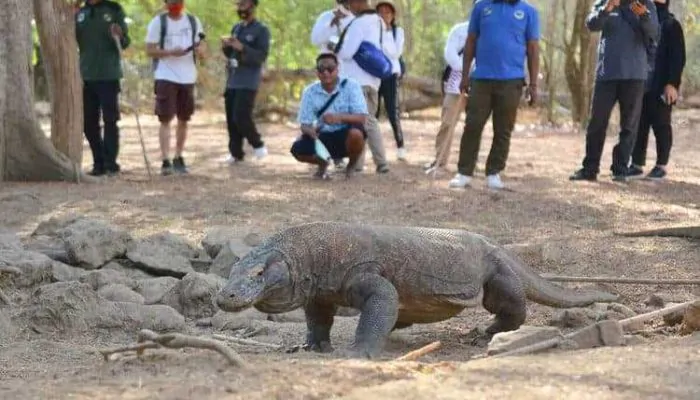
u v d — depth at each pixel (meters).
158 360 6.86
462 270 8.05
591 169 18.41
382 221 14.12
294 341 8.49
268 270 7.30
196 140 27.06
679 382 5.97
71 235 10.81
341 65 19.14
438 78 39.09
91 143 19.20
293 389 5.90
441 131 19.69
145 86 38.84
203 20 34.88
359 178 18.50
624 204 15.68
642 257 11.67
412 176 18.86
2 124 17.97
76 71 18.77
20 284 9.58
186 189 17.09
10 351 7.93
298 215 14.56
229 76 21.06
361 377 6.20
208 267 11.10
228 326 9.09
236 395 5.79
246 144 24.81
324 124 18.17
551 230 13.53
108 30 18.67
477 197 16.14
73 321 8.70
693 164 21.91
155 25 19.05
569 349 7.11
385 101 21.20
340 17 19.22
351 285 7.59
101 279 9.95
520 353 6.94
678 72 18.33
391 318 7.51
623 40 17.56
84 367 7.15
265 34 20.67
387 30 19.84
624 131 18.11
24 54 18.12
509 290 8.30
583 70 32.91
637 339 7.70
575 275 10.94
